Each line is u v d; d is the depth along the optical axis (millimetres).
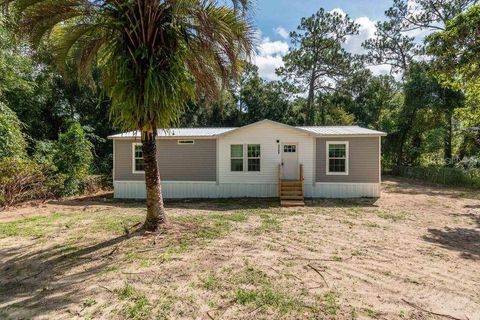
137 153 14367
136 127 6781
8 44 11734
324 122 29031
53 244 6496
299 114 29266
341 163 13508
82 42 6961
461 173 17594
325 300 3988
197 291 4254
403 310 3758
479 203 11992
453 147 23109
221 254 5762
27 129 17703
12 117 13219
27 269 5160
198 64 7480
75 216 9562
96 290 4324
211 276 4746
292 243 6547
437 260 5574
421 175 20719
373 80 27828
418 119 22891
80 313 3723
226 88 8000
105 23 6457
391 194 14398
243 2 5668
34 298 4133
